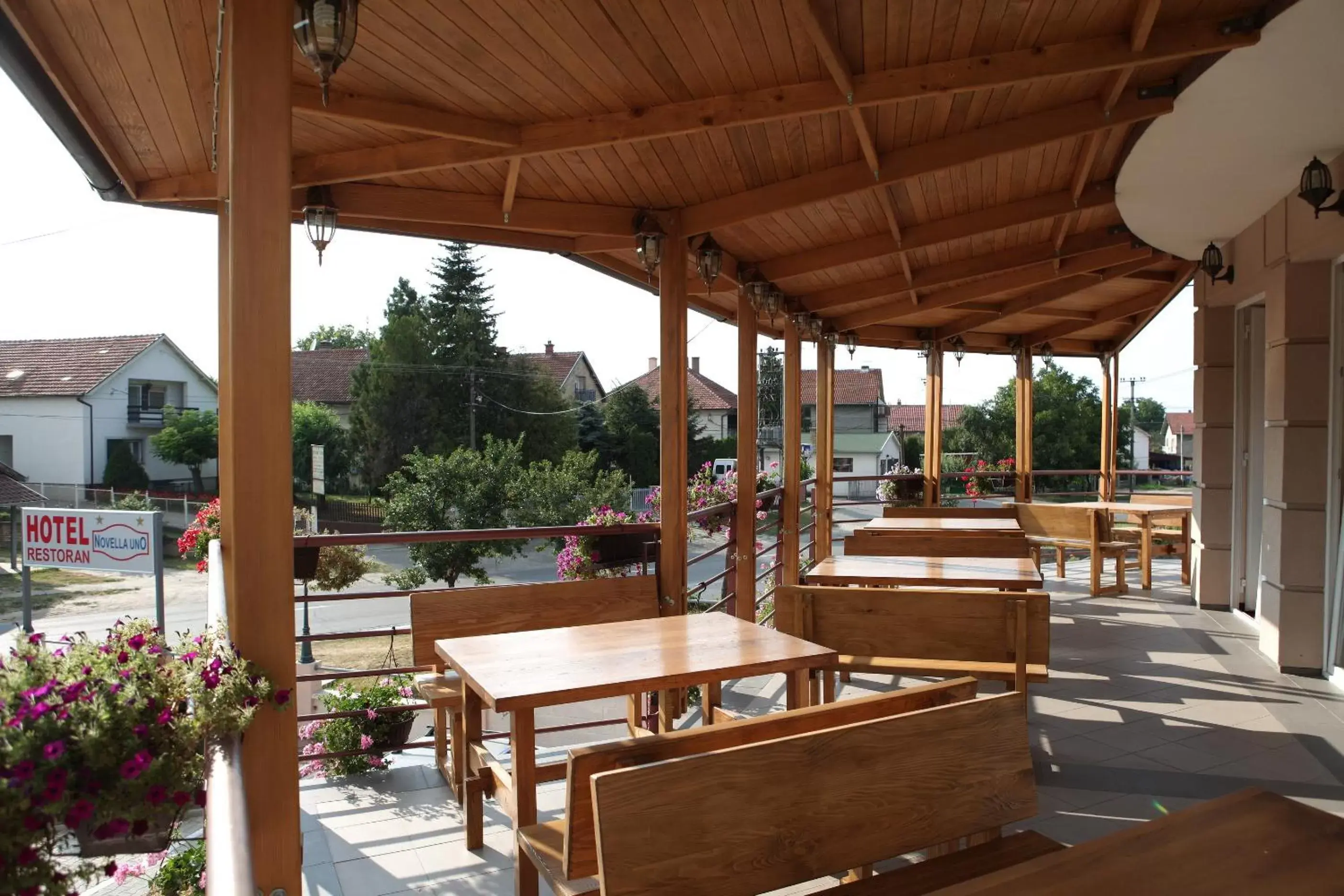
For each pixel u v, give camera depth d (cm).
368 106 343
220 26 250
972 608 378
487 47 305
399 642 1636
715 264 516
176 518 2708
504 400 3562
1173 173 497
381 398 3409
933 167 432
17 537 1870
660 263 498
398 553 2720
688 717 473
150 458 3350
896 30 312
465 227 497
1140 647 612
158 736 155
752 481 638
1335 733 422
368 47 302
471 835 314
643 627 342
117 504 2773
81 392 3155
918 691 243
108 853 149
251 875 96
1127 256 757
